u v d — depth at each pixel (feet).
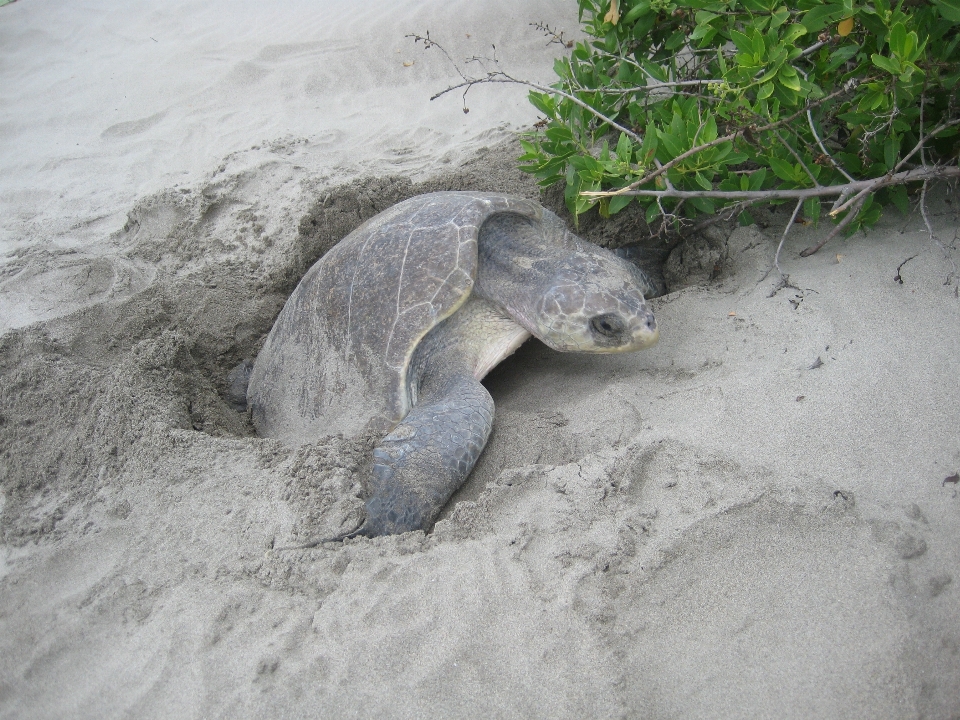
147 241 5.63
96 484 3.71
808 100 4.19
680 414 3.69
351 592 3.15
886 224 4.42
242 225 5.65
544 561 3.13
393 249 4.08
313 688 2.94
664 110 4.61
